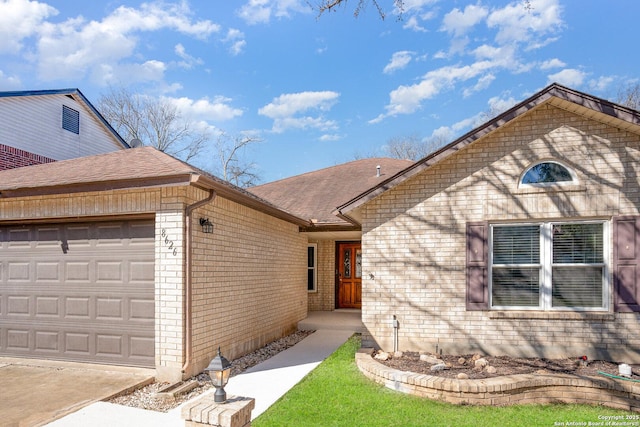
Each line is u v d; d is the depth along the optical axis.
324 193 15.48
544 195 7.42
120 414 5.25
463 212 7.79
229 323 8.23
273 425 4.95
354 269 15.48
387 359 7.38
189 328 6.71
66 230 7.72
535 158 7.53
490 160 7.72
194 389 6.39
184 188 6.80
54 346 7.59
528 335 7.37
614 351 7.04
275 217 10.81
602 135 7.29
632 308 6.96
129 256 7.24
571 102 7.02
